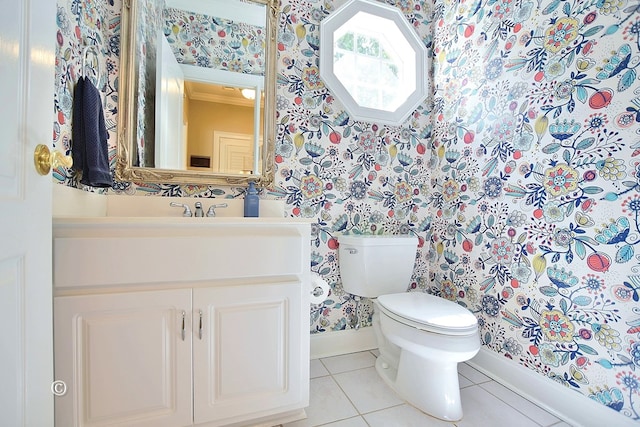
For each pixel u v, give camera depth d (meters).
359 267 1.46
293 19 1.51
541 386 1.18
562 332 1.13
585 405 1.04
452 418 1.08
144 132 1.30
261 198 1.46
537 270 1.22
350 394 1.24
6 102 0.50
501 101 1.39
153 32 1.32
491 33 1.45
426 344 1.06
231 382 0.94
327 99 1.57
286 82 1.49
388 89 1.79
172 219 0.88
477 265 1.50
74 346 0.79
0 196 0.48
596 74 1.04
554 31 1.17
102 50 1.19
